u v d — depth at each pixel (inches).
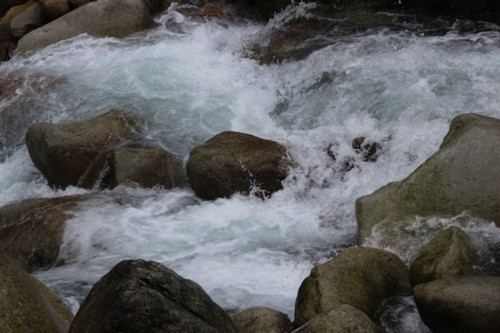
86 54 770.2
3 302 292.7
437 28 697.0
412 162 542.0
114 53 766.5
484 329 346.3
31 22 845.2
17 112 704.4
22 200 580.4
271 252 473.1
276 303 414.6
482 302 346.3
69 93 708.7
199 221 515.2
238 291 428.5
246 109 661.9
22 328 291.9
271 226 507.2
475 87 601.9
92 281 452.1
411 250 445.7
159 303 279.0
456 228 411.2
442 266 382.9
